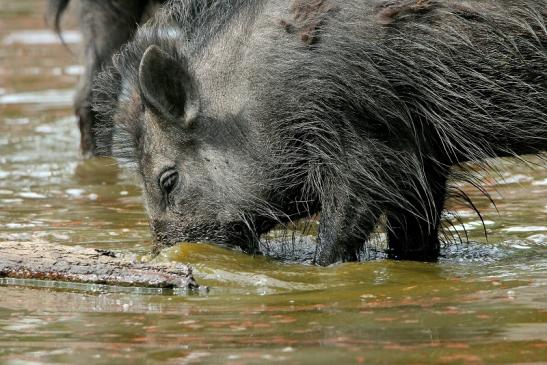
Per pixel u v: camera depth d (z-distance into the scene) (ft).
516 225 45.83
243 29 41.06
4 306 33.76
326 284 36.47
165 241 41.47
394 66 39.55
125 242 43.37
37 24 105.50
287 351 27.91
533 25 40.11
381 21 39.63
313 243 43.29
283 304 33.60
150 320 31.81
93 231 45.34
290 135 40.22
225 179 40.73
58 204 50.93
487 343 28.12
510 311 31.30
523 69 40.29
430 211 41.81
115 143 43.39
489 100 40.42
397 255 41.88
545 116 40.78
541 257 40.14
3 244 37.93
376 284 36.22
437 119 40.16
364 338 28.94
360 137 39.68
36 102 74.49
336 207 39.88
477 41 40.04
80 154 60.75
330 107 39.65
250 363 26.96
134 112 41.73
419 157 40.27
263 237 43.98
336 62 39.47
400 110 39.63
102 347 28.96
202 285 36.29
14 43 96.58
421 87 39.86
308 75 39.70
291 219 41.55
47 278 36.76
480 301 32.76
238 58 40.73
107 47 60.18
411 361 26.73
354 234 39.91
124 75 43.06
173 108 40.55
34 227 46.09
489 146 41.24
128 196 52.70
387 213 40.75
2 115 70.69
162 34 42.80
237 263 38.83
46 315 32.63
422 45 39.70
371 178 39.63
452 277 36.96
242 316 32.04
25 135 65.41
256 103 40.32
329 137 39.78
